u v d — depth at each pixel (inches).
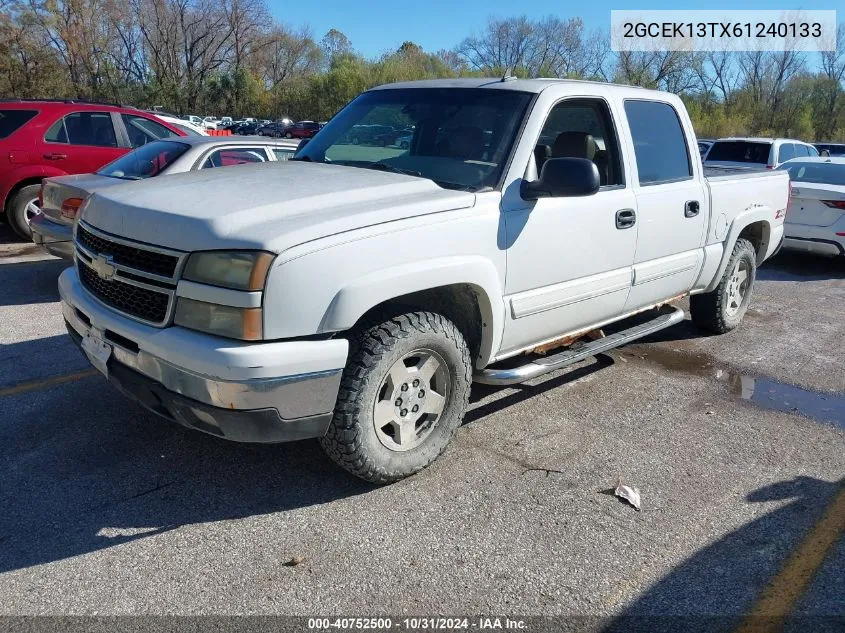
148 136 386.3
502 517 136.4
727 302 253.8
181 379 121.0
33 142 355.3
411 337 135.3
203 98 2659.9
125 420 169.9
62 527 128.2
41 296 278.2
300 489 143.2
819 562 126.4
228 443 160.7
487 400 192.5
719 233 225.5
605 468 157.8
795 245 391.9
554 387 204.4
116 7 2519.7
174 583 114.8
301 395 121.3
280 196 132.5
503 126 159.0
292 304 117.7
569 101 170.6
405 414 142.4
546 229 157.9
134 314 129.6
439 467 154.3
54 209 273.6
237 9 2925.7
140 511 134.0
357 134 178.7
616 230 177.5
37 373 197.6
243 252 116.2
